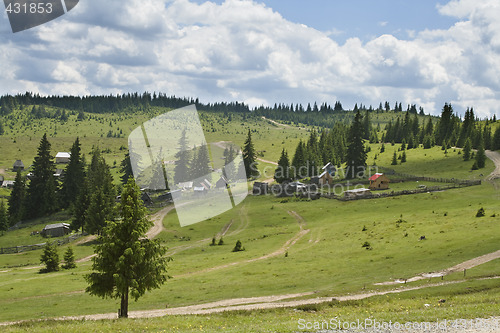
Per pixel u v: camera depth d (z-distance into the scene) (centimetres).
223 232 9550
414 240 6562
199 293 4791
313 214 10731
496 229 6384
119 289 3184
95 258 3362
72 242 10100
